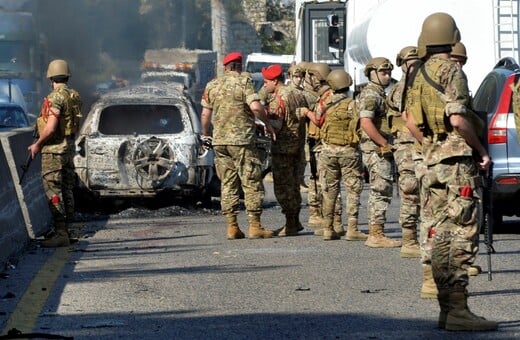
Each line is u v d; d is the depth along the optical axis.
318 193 32.00
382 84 25.81
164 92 37.28
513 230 30.38
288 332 16.67
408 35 43.62
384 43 43.78
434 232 16.67
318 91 29.28
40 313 18.70
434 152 16.64
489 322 16.47
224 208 29.02
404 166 24.33
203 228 31.91
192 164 35.91
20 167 30.02
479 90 31.36
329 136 27.97
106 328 17.33
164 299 19.81
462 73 16.53
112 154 35.78
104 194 35.84
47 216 32.94
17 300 19.98
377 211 26.67
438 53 16.83
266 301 19.41
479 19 42.38
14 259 24.98
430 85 16.58
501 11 42.22
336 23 59.94
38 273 23.25
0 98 68.62
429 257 18.86
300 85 31.03
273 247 27.11
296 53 68.88
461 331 16.44
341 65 60.59
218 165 29.12
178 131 36.97
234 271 22.97
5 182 26.55
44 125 27.97
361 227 31.88
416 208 24.47
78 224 33.69
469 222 16.47
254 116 29.17
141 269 23.58
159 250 26.91
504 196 28.25
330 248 26.72
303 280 21.62
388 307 18.58
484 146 16.55
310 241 28.33
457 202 16.41
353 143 27.97
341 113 27.69
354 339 16.06
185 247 27.41
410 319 17.48
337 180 28.28
